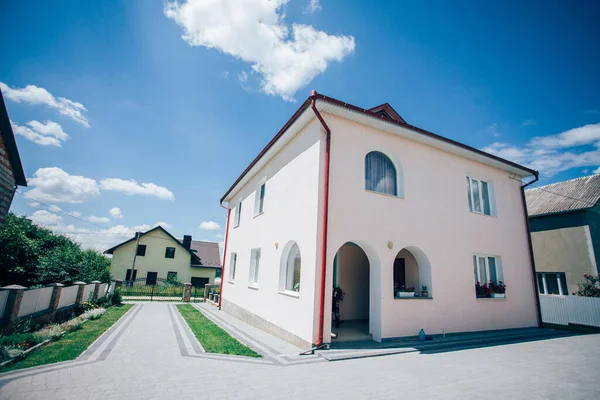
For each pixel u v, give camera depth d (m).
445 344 7.08
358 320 9.96
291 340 7.21
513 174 11.49
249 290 11.09
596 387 4.35
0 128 5.67
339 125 7.58
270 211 10.05
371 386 4.25
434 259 8.40
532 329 9.85
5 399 3.39
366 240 7.34
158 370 4.79
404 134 8.57
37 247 12.84
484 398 3.87
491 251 9.84
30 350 5.59
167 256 34.00
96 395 3.63
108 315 11.50
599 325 11.03
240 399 3.67
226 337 7.79
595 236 14.02
